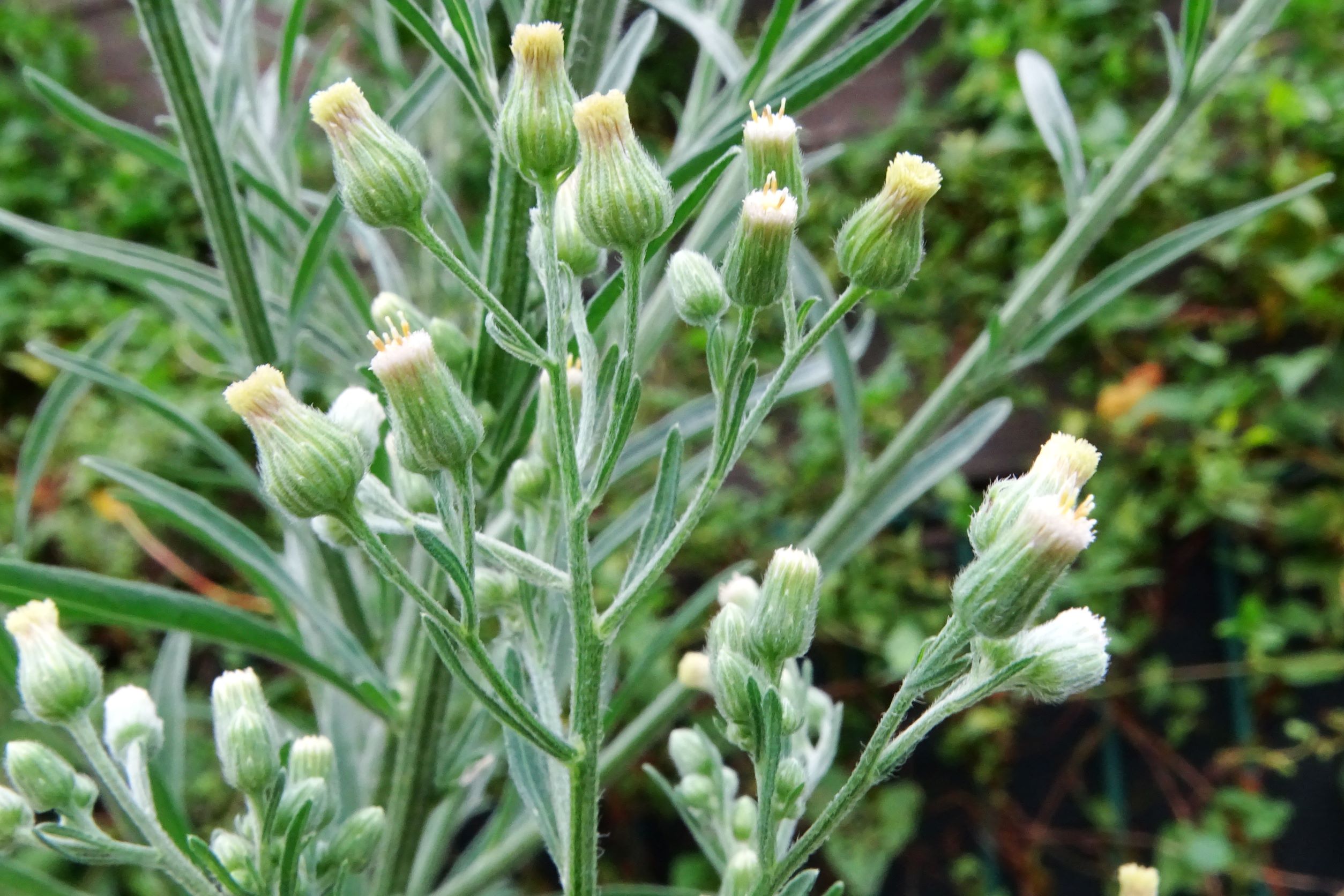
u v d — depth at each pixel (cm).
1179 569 33
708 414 15
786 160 12
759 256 11
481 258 13
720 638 12
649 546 12
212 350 36
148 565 35
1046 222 33
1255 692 33
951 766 35
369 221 11
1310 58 32
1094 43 33
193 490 34
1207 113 32
